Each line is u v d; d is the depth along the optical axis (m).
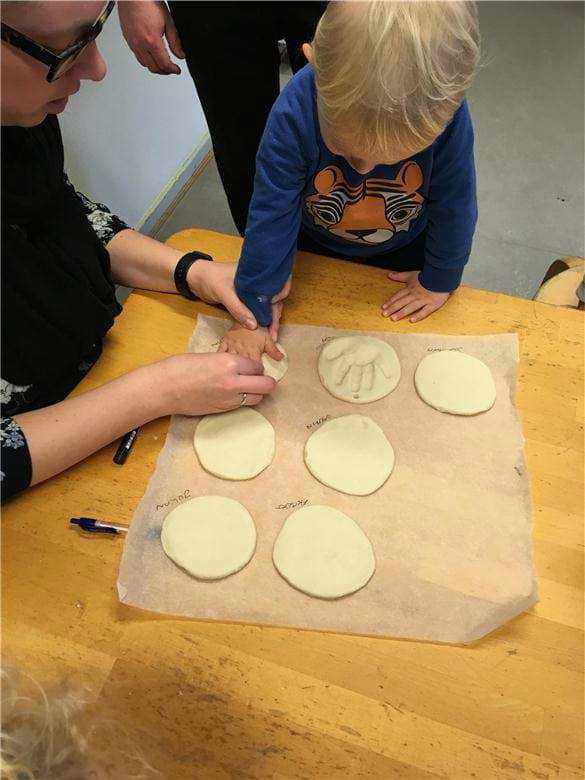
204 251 0.90
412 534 0.65
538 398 0.74
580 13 2.35
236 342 0.80
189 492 0.69
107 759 0.43
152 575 0.63
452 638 0.58
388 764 0.53
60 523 0.66
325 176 0.77
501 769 0.52
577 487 0.68
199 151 1.95
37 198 0.72
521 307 0.82
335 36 0.56
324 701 0.55
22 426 0.67
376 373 0.77
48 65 0.58
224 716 0.55
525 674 0.57
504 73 2.19
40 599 0.61
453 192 0.74
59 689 0.51
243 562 0.64
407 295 0.82
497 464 0.69
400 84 0.54
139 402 0.71
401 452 0.71
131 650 0.58
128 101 1.50
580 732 0.54
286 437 0.74
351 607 0.61
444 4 0.53
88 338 0.76
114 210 1.58
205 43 0.96
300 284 0.85
